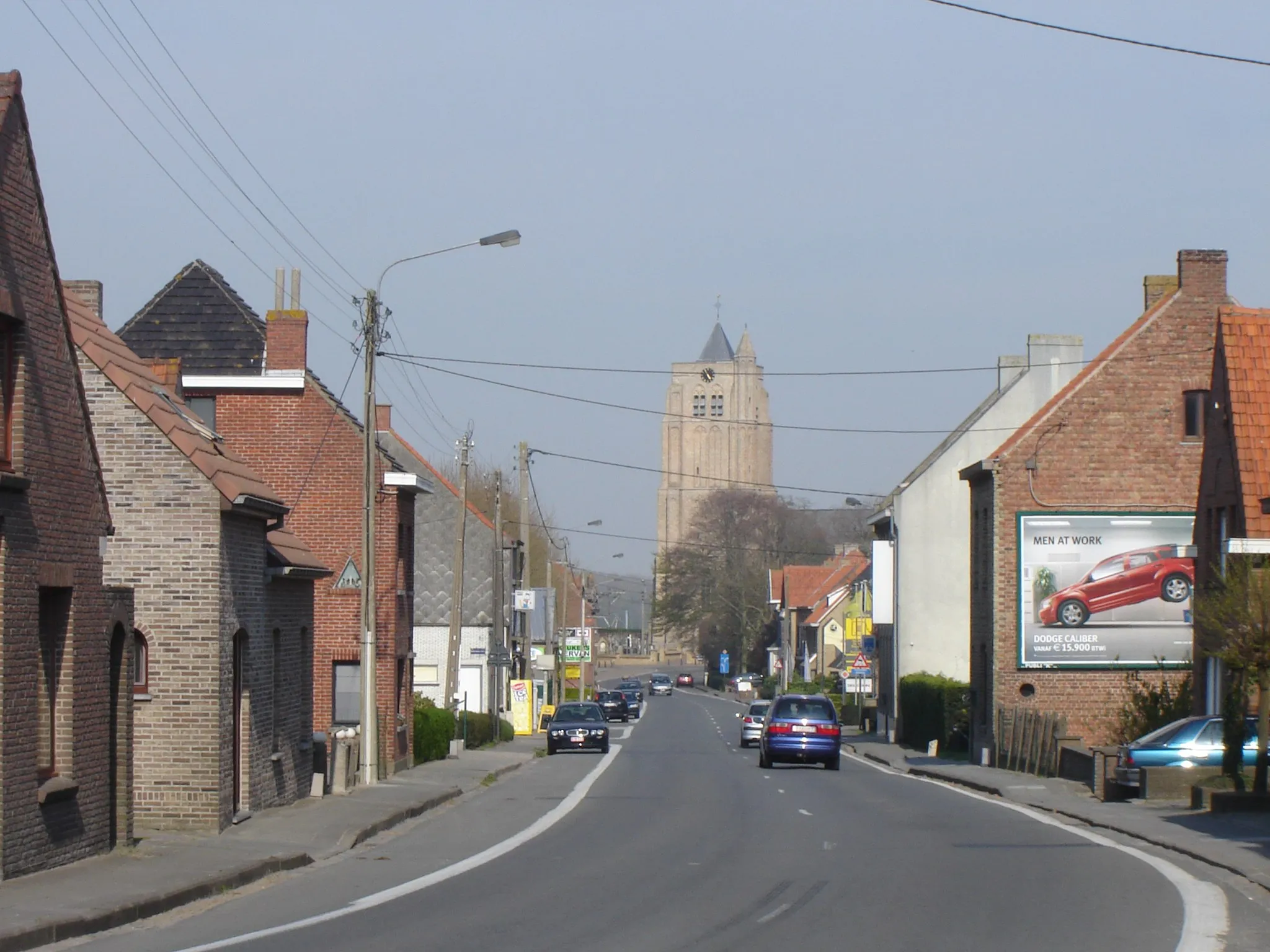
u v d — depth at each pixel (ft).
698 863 73.41
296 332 155.22
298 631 106.42
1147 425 174.50
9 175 64.80
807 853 77.87
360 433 153.07
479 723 208.95
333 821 92.02
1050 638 172.14
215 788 85.71
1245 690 110.11
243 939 52.13
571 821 98.94
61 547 68.85
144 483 87.20
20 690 64.34
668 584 514.68
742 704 469.98
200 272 163.84
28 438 65.51
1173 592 172.86
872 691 301.43
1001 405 232.12
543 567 453.17
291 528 152.05
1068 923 54.39
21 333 65.26
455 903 60.54
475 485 422.00
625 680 555.28
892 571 238.27
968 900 60.34
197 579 86.58
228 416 153.79
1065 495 173.37
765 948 49.24
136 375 91.45
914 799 117.29
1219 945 50.19
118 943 51.75
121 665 76.54
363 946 50.03
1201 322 175.52
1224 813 96.43
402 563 158.20
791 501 506.48
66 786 68.44
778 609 493.36
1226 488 129.70
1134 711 157.48
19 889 60.90
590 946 49.85
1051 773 141.69
